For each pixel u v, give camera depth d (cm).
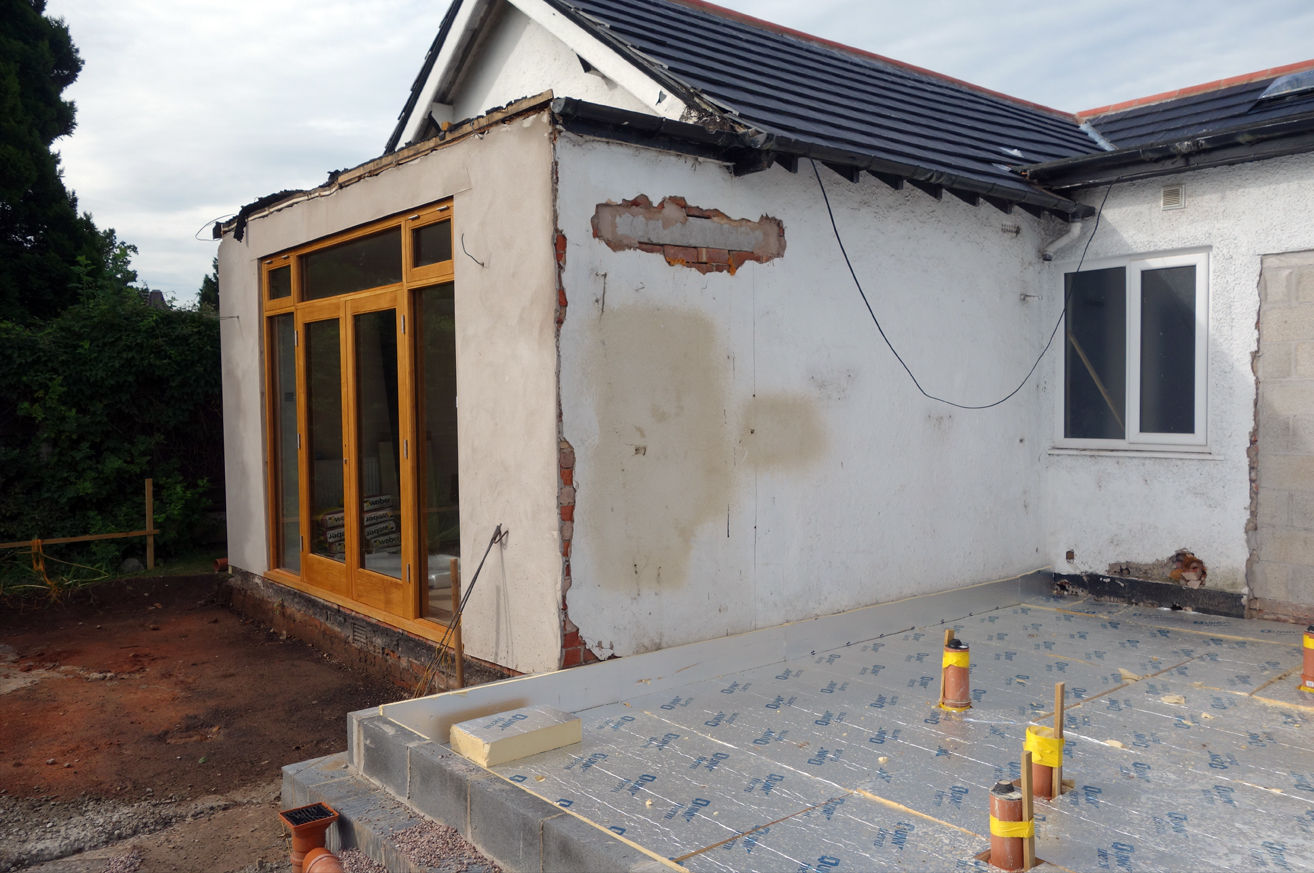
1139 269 716
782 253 565
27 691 651
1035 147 810
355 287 666
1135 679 517
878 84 838
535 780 372
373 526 655
